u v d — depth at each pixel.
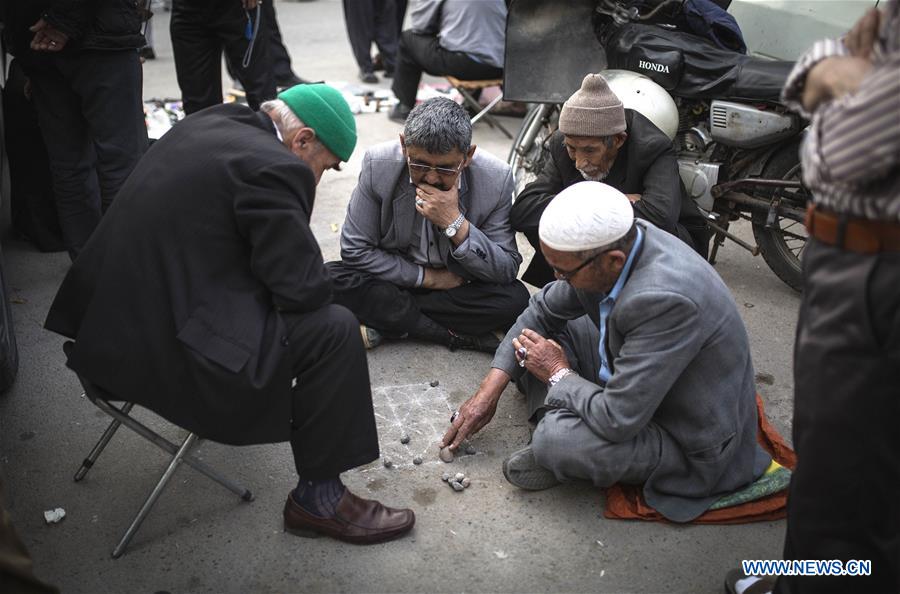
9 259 4.40
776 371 3.57
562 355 2.80
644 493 2.69
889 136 1.58
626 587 2.47
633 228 2.45
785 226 4.63
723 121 3.88
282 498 2.80
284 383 2.35
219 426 2.34
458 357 3.63
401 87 6.35
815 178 1.75
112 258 2.33
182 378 2.32
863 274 1.73
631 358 2.44
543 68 4.39
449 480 2.87
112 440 3.06
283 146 2.38
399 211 3.40
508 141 6.19
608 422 2.52
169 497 2.79
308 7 11.24
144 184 2.35
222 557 2.56
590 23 4.29
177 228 2.30
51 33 3.54
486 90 7.24
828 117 1.69
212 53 4.90
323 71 8.05
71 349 2.42
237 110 2.49
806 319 1.88
